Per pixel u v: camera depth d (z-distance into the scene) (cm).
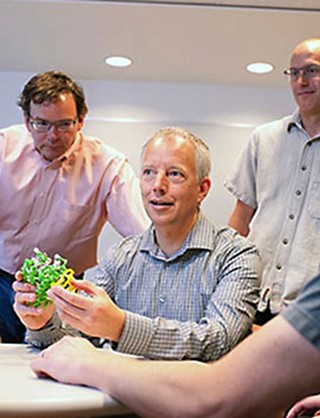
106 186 229
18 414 90
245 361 78
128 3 278
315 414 122
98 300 125
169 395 85
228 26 297
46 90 207
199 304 147
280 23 292
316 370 73
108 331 125
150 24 298
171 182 149
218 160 384
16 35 319
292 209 213
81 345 109
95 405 92
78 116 216
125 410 95
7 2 282
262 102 389
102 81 386
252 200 233
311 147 215
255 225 222
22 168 227
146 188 151
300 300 75
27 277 143
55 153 218
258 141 231
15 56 350
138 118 386
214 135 387
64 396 94
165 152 150
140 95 388
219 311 138
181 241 152
